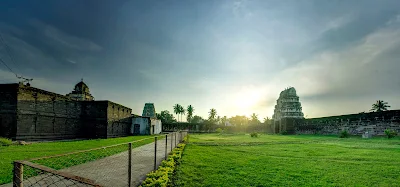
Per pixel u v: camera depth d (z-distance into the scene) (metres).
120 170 10.32
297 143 27.94
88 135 38.91
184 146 21.69
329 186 8.05
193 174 9.56
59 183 7.77
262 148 21.28
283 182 8.53
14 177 3.46
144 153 16.12
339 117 52.41
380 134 41.38
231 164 12.05
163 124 83.75
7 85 26.53
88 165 11.45
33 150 17.48
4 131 26.03
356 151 18.34
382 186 8.09
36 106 29.16
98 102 39.72
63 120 34.25
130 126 54.41
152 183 7.80
